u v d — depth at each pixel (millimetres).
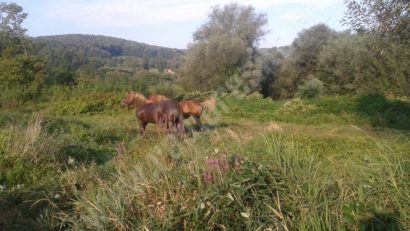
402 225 3463
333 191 4004
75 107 19875
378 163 4137
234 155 4738
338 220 3561
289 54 35062
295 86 34125
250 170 4246
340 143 9180
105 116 19031
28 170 6941
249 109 20203
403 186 3809
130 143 10336
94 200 4582
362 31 12172
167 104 10977
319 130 15070
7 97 22203
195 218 3875
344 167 4504
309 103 20141
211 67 31297
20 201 5684
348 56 26828
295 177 4125
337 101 19625
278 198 3777
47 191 5797
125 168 5895
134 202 4434
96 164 7824
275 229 3594
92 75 31234
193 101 13797
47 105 21312
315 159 4840
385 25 11172
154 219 4090
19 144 7598
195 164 4738
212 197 4008
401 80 13211
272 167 4301
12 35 47000
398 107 17656
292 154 4516
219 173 4312
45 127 10320
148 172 4945
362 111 18297
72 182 6004
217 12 37219
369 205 3619
